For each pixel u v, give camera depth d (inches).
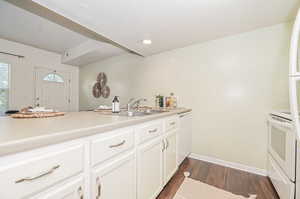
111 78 149.9
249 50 83.1
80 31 117.9
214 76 93.7
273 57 77.2
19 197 20.8
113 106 65.6
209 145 95.6
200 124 98.7
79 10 61.9
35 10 89.4
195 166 89.1
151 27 77.2
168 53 112.0
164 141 64.7
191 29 80.1
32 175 22.3
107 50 135.0
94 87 167.8
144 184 50.6
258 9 63.7
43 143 23.3
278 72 76.1
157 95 117.3
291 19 72.1
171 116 72.2
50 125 33.2
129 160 43.5
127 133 42.8
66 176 26.9
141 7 60.2
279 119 60.3
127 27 76.5
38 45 147.5
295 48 36.4
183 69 105.3
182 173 80.8
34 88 152.7
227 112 89.7
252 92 82.5
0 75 130.5
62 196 26.3
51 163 24.7
